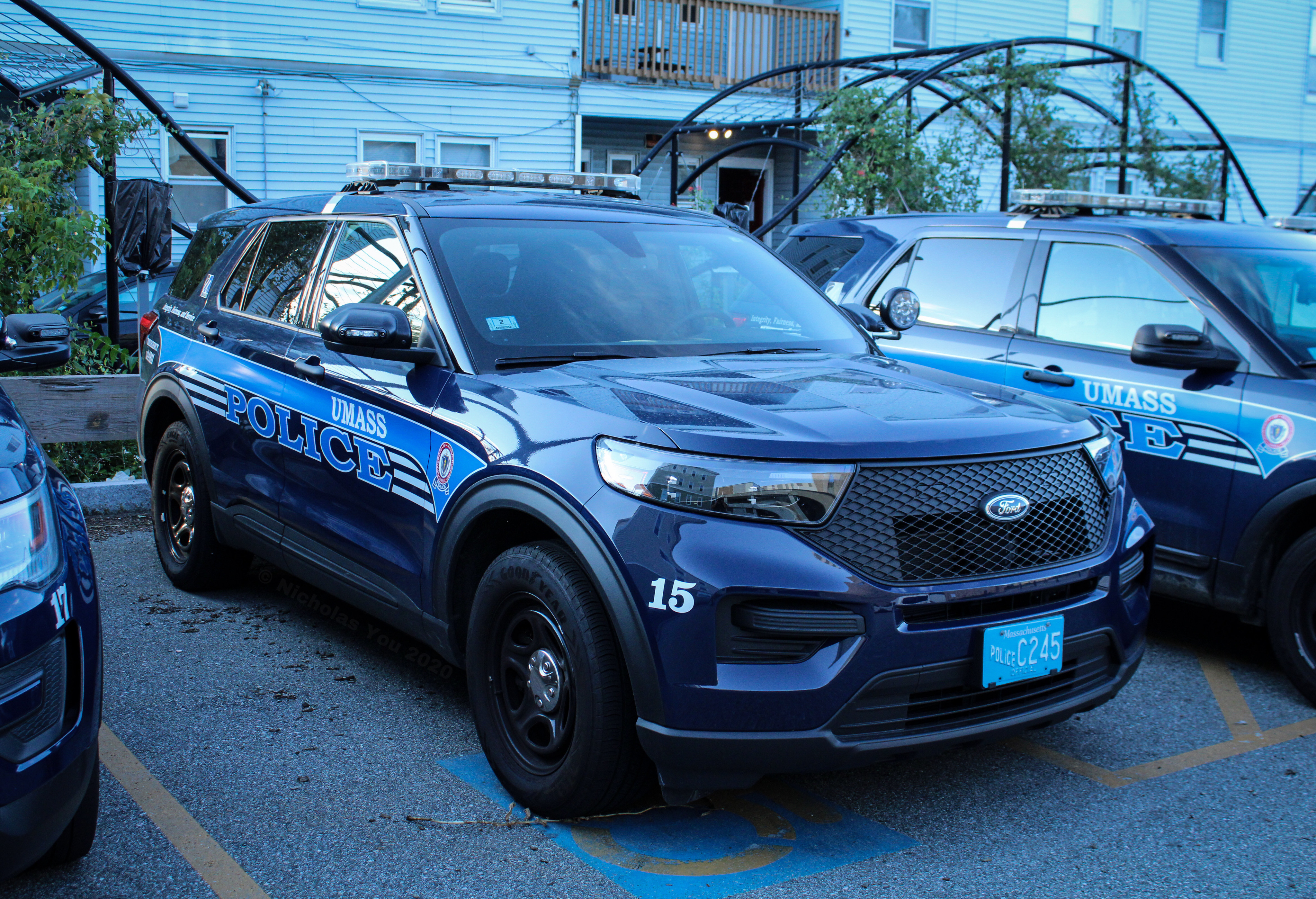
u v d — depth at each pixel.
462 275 3.79
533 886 2.88
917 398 3.30
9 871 2.38
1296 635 4.26
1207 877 2.98
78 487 6.81
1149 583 3.54
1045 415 3.29
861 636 2.81
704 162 13.98
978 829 3.24
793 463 2.83
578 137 17.03
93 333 8.98
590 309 3.86
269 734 3.79
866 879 2.95
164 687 4.20
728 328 4.06
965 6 19.73
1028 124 12.99
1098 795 3.48
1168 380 4.75
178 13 14.48
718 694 2.78
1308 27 23.16
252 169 15.18
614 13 17.34
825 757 2.81
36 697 2.40
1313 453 4.21
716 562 2.78
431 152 16.20
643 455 2.90
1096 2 20.92
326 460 4.07
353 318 3.45
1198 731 4.03
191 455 5.05
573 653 2.98
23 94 10.64
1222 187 14.34
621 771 3.00
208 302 5.13
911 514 2.89
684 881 2.92
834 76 18.73
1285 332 4.61
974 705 2.99
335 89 15.50
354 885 2.88
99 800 3.20
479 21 16.19
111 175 9.02
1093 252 5.28
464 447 3.38
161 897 2.81
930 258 6.04
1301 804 3.43
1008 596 2.99
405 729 3.86
